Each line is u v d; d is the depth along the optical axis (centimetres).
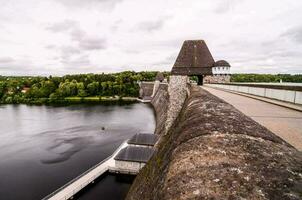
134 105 11662
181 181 369
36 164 3672
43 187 2927
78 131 5825
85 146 4594
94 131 5834
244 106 1328
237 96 1930
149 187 775
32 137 5250
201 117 702
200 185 342
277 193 300
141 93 15775
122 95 15938
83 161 3791
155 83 14012
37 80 17325
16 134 5528
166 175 480
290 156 417
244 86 2514
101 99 14438
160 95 10206
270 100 1653
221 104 928
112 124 6706
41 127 6272
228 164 387
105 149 4409
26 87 16900
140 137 3853
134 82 18062
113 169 3067
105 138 5188
